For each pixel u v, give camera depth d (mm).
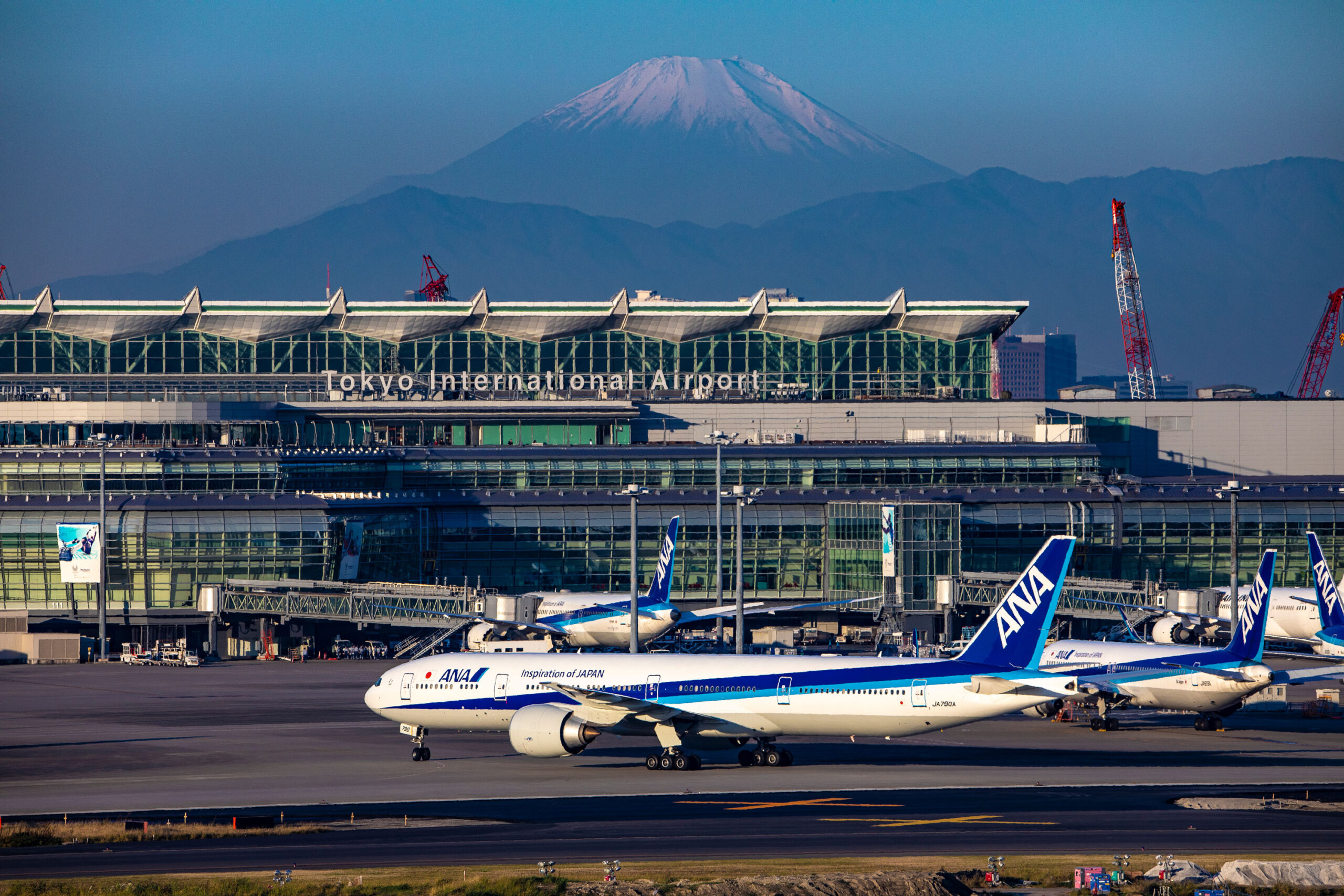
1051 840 125688
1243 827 132125
